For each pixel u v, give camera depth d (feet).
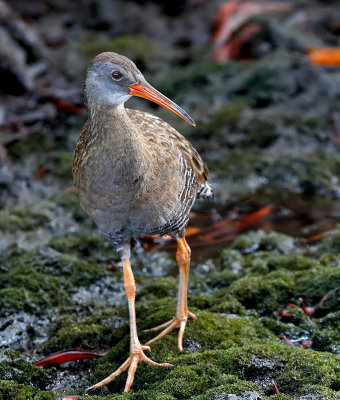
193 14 64.03
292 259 31.91
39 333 28.27
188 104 49.06
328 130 46.19
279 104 48.57
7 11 51.80
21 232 36.27
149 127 25.55
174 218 25.50
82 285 31.17
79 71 52.90
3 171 41.52
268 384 21.86
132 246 26.45
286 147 44.98
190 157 26.66
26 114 47.01
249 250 34.53
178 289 28.19
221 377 21.58
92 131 23.57
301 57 51.65
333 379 21.39
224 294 29.35
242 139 45.65
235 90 50.14
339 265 30.19
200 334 25.53
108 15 62.44
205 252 34.58
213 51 56.13
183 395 21.50
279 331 26.63
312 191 41.24
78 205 39.27
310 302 28.66
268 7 59.16
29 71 51.31
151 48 57.21
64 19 61.52
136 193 23.59
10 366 24.41
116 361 25.23
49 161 43.57
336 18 60.34
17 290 29.32
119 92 23.53
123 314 28.68
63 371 25.66
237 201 40.27
